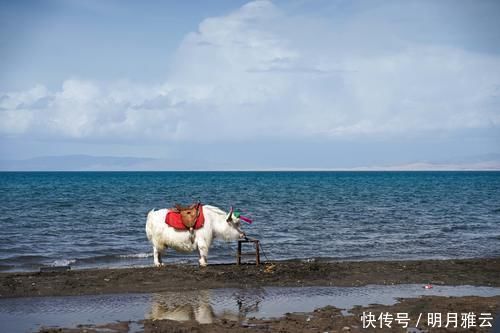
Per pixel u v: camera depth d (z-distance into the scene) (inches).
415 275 625.0
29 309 462.0
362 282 587.8
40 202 1889.8
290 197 2333.9
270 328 401.7
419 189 3260.3
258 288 551.2
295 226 1195.3
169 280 569.9
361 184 4264.3
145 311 459.5
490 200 2175.2
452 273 638.5
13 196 2261.3
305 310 470.0
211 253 820.0
